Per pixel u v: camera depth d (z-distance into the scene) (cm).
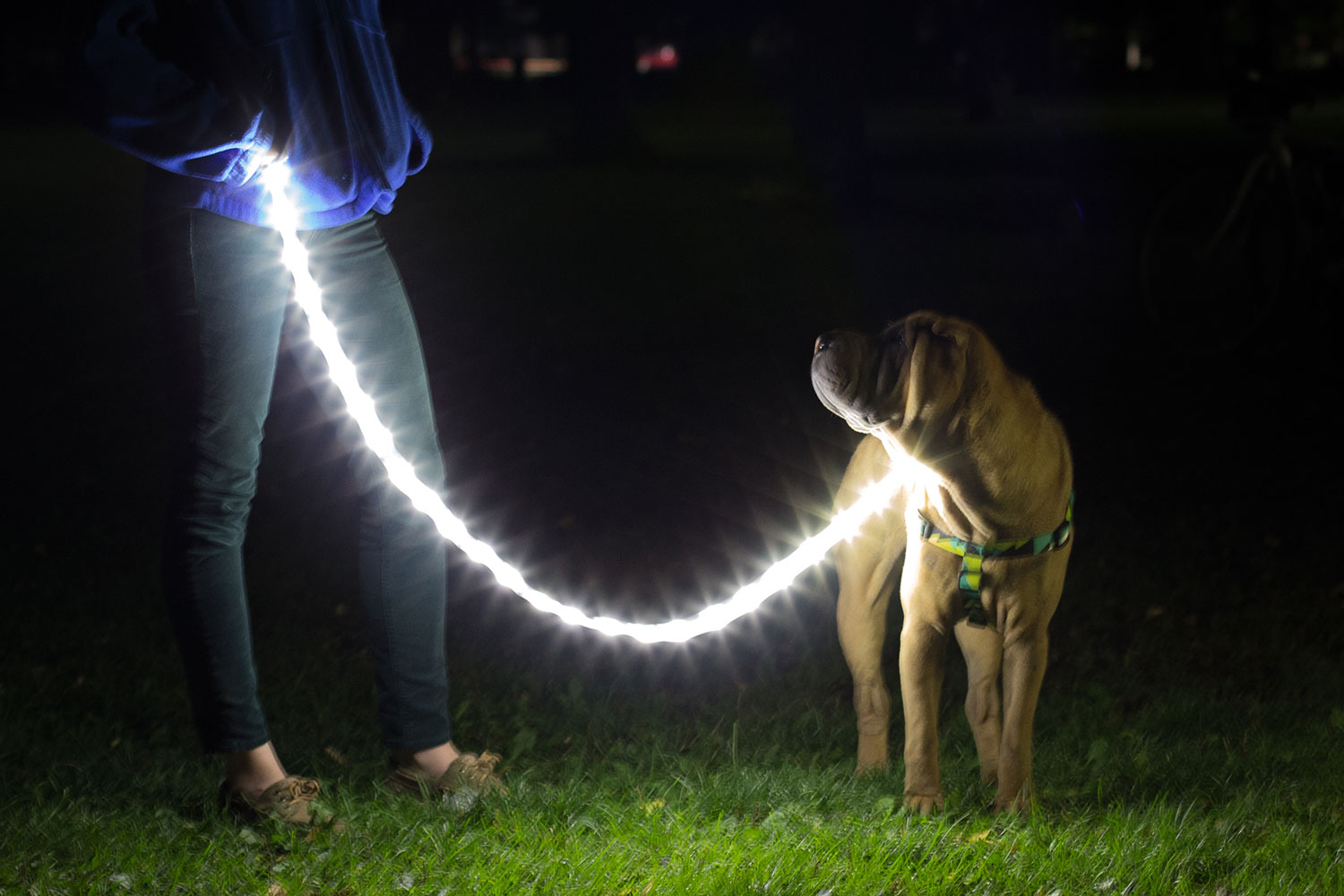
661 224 1308
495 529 482
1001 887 267
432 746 302
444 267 1076
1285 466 543
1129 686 368
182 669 373
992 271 990
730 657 388
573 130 2134
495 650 391
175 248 273
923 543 280
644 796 304
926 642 286
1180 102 3250
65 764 316
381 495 295
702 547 465
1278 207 721
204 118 262
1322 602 417
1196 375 686
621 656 388
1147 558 450
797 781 306
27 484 528
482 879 267
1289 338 743
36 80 3722
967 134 2292
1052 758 320
